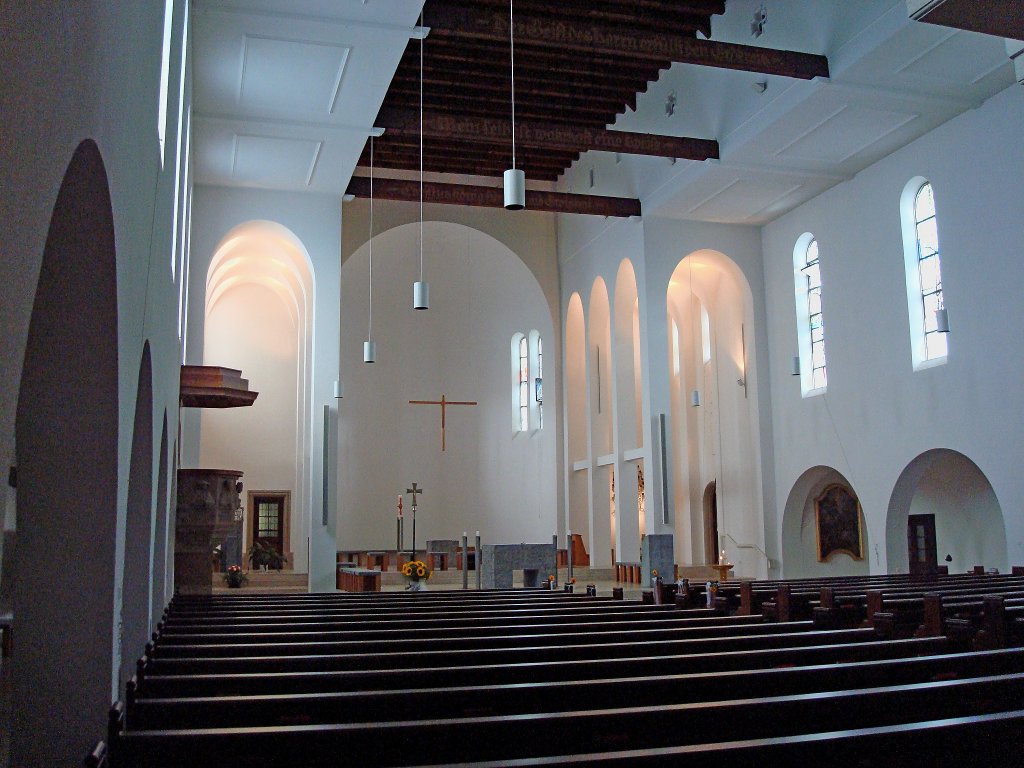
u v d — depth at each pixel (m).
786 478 20.55
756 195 19.50
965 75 14.44
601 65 17.83
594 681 4.56
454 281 27.14
